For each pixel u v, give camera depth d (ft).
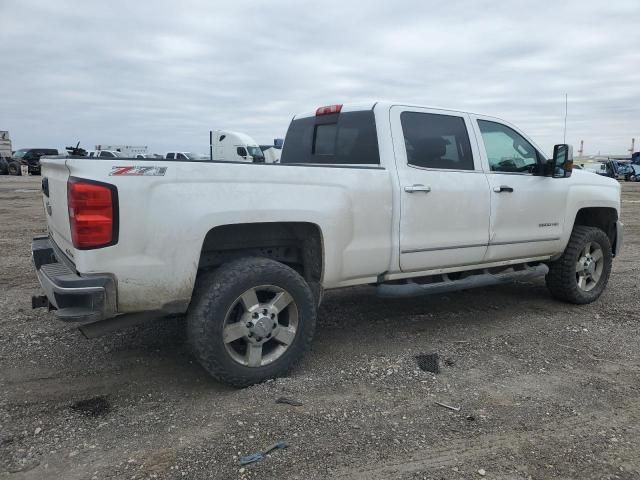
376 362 13.76
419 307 19.11
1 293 20.16
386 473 8.98
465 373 13.17
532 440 10.07
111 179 10.44
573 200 18.95
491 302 19.94
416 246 14.87
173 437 10.03
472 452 9.64
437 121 15.87
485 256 16.66
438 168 15.55
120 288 10.74
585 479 8.90
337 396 11.73
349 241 13.58
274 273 12.11
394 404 11.41
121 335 15.65
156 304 11.23
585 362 13.96
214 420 10.64
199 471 8.96
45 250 13.67
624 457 9.56
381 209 14.07
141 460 9.26
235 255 13.17
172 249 11.06
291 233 13.65
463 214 15.78
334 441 9.88
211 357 11.51
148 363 13.67
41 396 11.77
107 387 12.27
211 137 103.40
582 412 11.19
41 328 16.12
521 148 18.15
